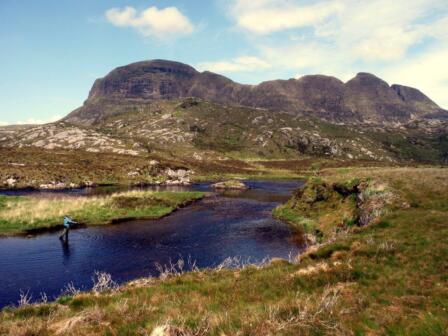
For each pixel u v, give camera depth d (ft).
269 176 488.02
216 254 106.93
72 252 104.94
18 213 142.31
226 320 31.45
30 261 95.66
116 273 87.61
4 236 120.88
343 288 44.80
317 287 47.57
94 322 36.14
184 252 108.78
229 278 58.13
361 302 38.17
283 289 47.62
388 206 105.50
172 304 42.63
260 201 240.12
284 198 258.78
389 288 44.47
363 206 117.08
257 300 43.32
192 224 154.10
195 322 32.12
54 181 286.87
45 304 49.42
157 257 102.47
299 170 581.94
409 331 27.94
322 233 127.24
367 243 66.03
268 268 64.54
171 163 429.79
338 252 63.82
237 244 119.75
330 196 160.04
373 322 30.55
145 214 170.09
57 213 150.82
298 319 30.71
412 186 116.47
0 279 81.82
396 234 70.49
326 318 31.53
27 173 290.97
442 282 45.68
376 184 126.21
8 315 44.62
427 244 61.16
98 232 132.36
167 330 28.81
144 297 48.65
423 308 35.73
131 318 36.22
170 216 172.76
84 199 185.78
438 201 100.17
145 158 424.46
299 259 68.80
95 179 318.45
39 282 80.28
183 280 59.88
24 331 34.83
